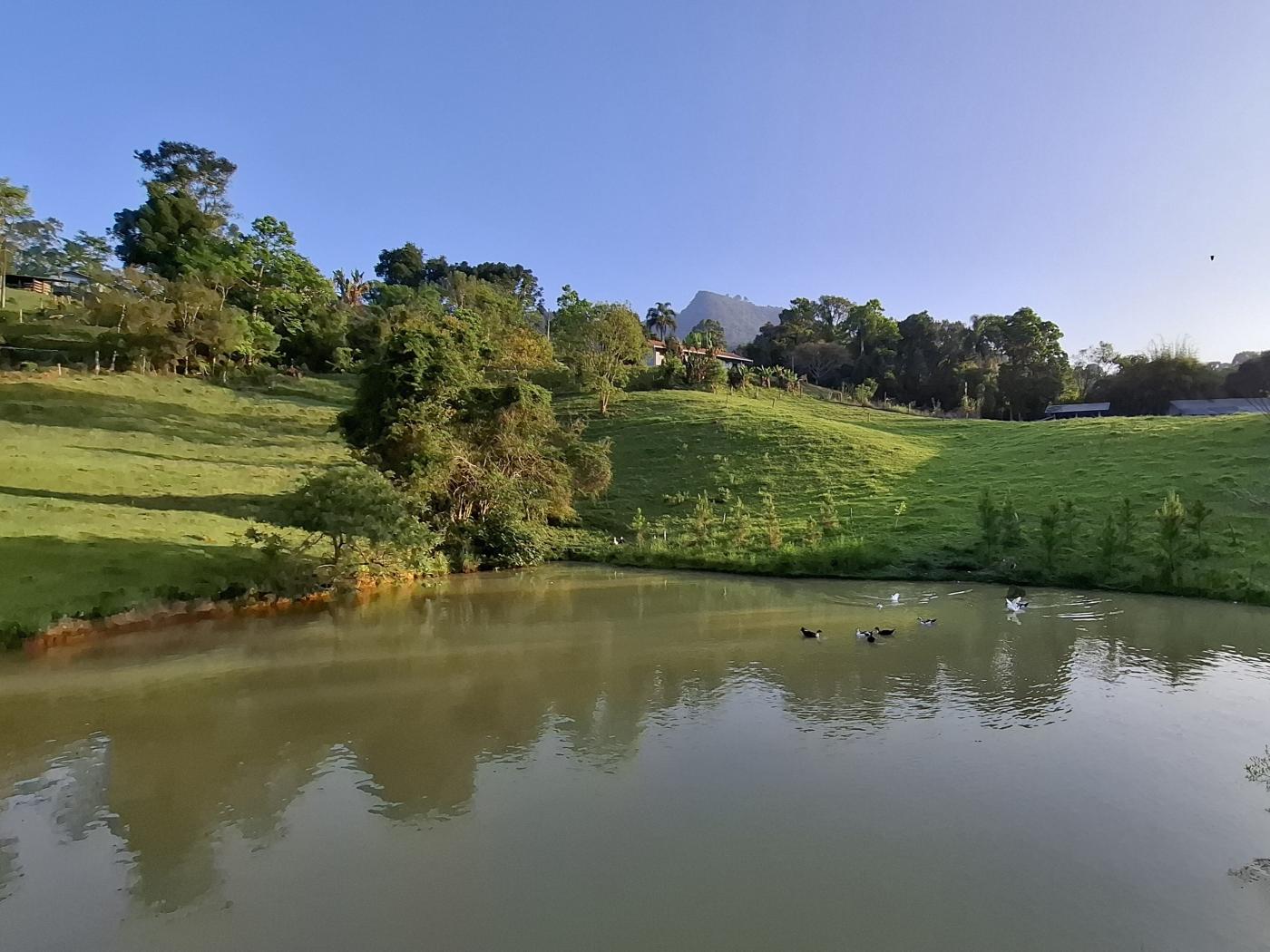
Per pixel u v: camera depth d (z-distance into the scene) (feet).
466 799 31.68
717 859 26.63
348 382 209.97
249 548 78.95
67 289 251.19
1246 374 228.43
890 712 41.81
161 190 267.18
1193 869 25.77
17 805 31.68
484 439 106.42
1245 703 42.86
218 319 191.42
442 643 57.67
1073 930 22.35
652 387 233.76
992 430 165.48
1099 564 80.89
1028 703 43.11
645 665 51.44
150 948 22.26
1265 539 81.87
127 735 39.01
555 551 109.09
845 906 23.66
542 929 22.61
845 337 373.20
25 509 81.30
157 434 135.85
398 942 22.16
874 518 108.78
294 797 32.17
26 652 54.08
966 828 28.71
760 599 75.77
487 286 308.19
